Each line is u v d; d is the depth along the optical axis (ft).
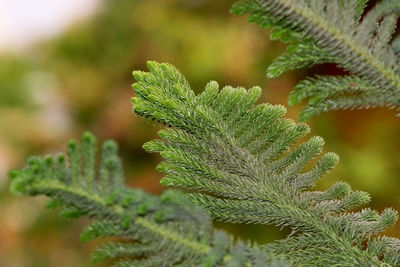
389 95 3.61
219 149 3.68
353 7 3.54
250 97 3.68
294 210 3.70
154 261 3.44
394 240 3.70
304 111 3.68
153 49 13.29
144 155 12.60
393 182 11.01
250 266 3.42
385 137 11.44
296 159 3.76
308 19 3.54
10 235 11.65
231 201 3.68
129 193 3.39
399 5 3.53
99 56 14.24
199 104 3.64
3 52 14.40
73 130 13.43
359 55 3.57
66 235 11.95
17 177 3.31
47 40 14.80
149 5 13.82
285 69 3.63
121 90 13.70
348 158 11.11
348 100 3.65
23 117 13.23
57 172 3.36
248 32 12.50
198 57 12.45
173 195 3.39
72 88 13.73
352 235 3.70
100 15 14.43
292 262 3.63
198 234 3.44
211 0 13.33
